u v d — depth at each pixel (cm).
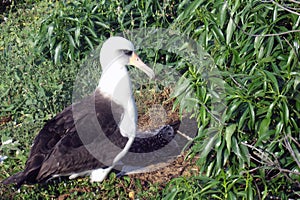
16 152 648
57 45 779
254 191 486
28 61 797
